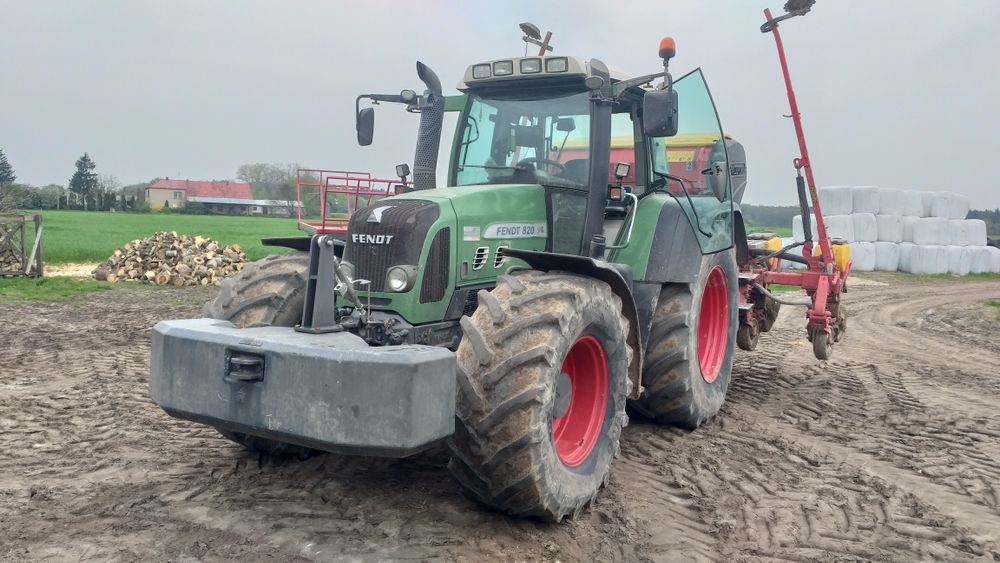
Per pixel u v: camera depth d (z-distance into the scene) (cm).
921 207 2484
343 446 303
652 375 523
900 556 362
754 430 563
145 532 340
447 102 525
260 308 411
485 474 341
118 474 413
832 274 747
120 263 1611
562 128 482
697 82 530
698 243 541
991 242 3106
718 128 570
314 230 356
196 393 337
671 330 517
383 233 404
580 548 350
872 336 1126
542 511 352
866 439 552
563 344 350
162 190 11419
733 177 902
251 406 321
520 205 459
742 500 422
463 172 514
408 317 397
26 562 308
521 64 475
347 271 380
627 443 516
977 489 454
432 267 402
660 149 548
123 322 1010
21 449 455
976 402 685
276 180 11481
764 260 786
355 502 381
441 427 313
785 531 384
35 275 1576
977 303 1614
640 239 503
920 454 520
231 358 327
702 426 568
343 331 354
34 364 716
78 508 364
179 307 1188
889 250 2398
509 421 332
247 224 6306
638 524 381
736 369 804
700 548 360
